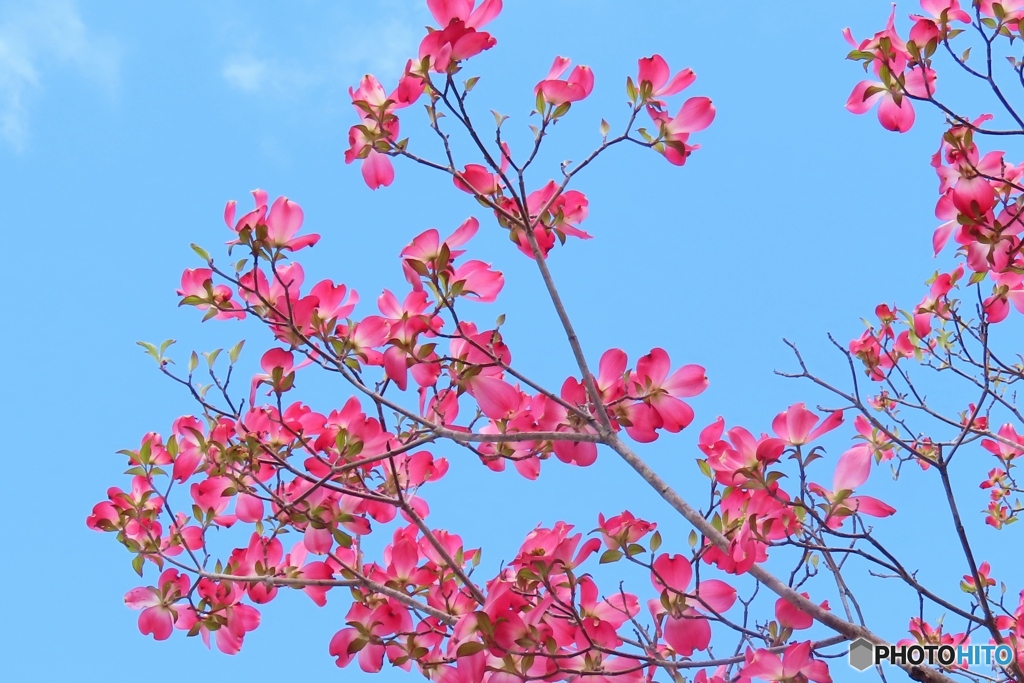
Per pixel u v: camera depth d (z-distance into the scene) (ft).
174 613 12.23
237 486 11.93
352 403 12.08
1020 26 11.33
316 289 11.73
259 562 12.03
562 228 11.98
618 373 11.58
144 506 12.19
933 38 11.37
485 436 11.58
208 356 11.87
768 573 11.23
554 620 11.49
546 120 11.53
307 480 11.87
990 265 11.74
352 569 12.06
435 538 11.96
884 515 11.18
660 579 11.26
